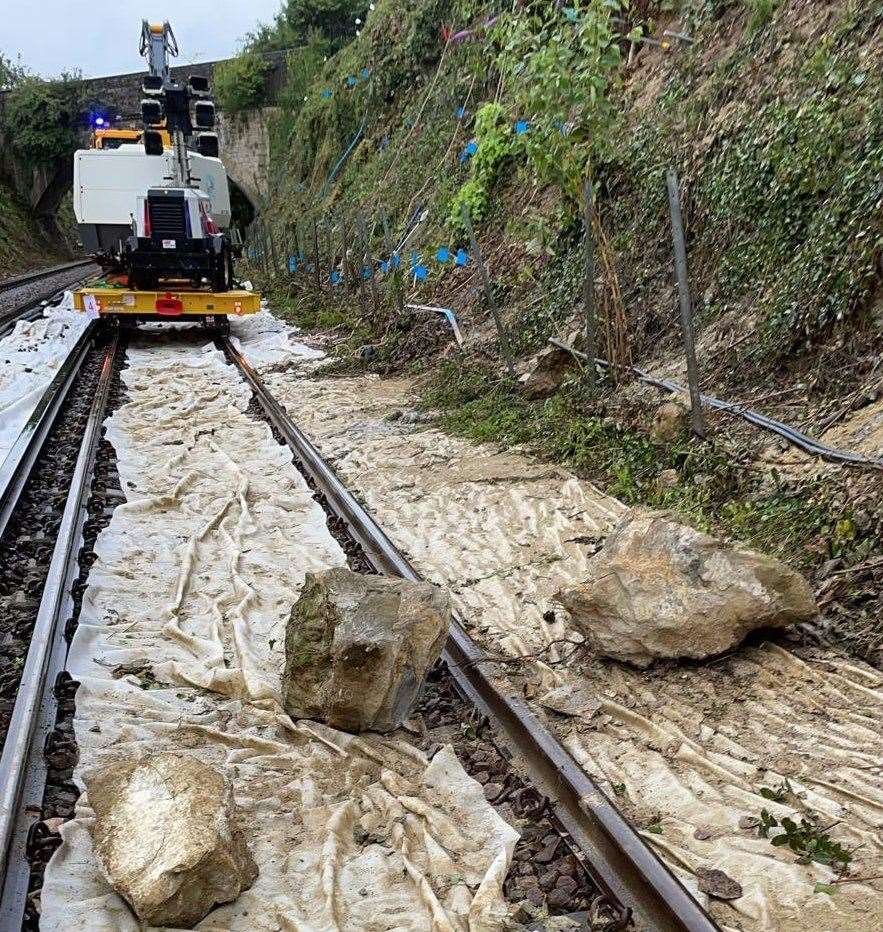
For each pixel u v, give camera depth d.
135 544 6.64
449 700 4.49
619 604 4.66
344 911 3.08
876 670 4.41
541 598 5.58
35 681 4.39
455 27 21.97
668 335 9.20
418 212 19.25
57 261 50.69
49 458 9.23
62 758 3.90
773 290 7.93
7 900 3.02
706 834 3.40
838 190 7.54
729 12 11.48
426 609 4.32
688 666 4.62
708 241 9.30
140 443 9.78
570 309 10.74
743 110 9.60
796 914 2.97
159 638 5.19
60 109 48.25
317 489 8.00
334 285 20.86
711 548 4.71
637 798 3.68
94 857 3.27
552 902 3.12
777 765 3.79
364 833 3.52
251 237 43.94
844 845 3.27
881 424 6.00
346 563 6.35
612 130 11.66
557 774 3.70
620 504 6.88
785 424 6.76
